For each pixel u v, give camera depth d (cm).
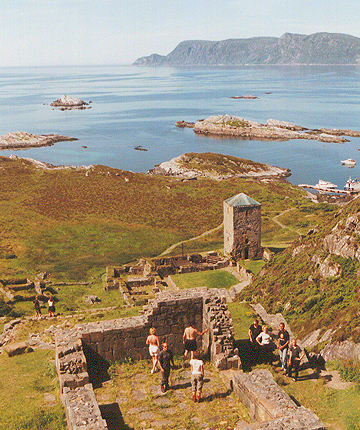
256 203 6812
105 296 5203
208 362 2017
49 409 1611
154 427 1509
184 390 1758
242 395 1645
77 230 9044
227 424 1520
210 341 2036
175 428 1503
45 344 2517
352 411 1631
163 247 8306
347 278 3070
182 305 2083
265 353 2112
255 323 2145
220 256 6806
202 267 6194
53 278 6372
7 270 6638
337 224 3506
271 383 1612
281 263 4128
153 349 1888
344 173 17075
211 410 1612
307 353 2150
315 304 2992
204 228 9531
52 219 9706
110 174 13562
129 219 9912
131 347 2003
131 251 8006
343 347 2147
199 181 13338
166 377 1748
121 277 6181
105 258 7538
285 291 3519
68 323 3234
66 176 13262
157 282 5541
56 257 7531
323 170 17600
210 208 10806
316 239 3850
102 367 1947
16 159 15388
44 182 12581
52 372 1938
